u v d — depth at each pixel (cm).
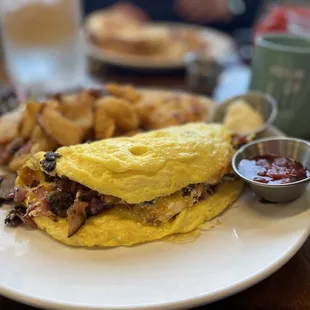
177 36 63
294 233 23
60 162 24
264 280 23
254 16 94
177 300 19
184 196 25
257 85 38
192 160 25
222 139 28
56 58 50
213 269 21
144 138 26
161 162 24
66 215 24
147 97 39
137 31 61
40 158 25
